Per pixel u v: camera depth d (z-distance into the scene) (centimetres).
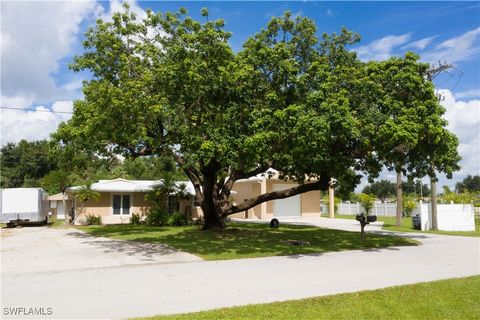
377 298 834
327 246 1697
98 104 1493
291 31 1834
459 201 3531
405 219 3753
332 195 3856
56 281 1002
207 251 1514
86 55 1906
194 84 1538
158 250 1538
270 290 905
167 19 1828
